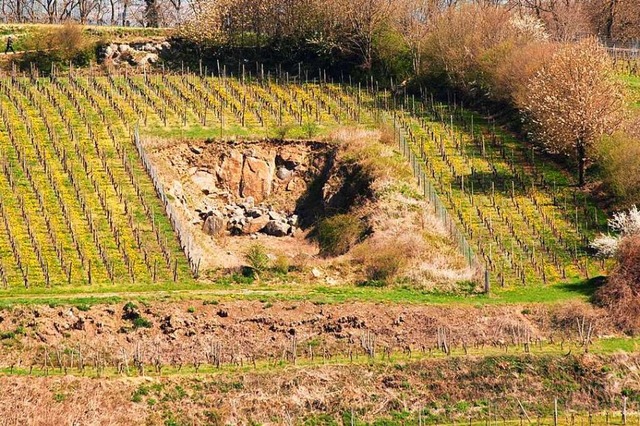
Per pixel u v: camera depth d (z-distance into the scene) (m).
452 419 58.62
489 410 59.41
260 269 74.94
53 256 74.44
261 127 95.19
